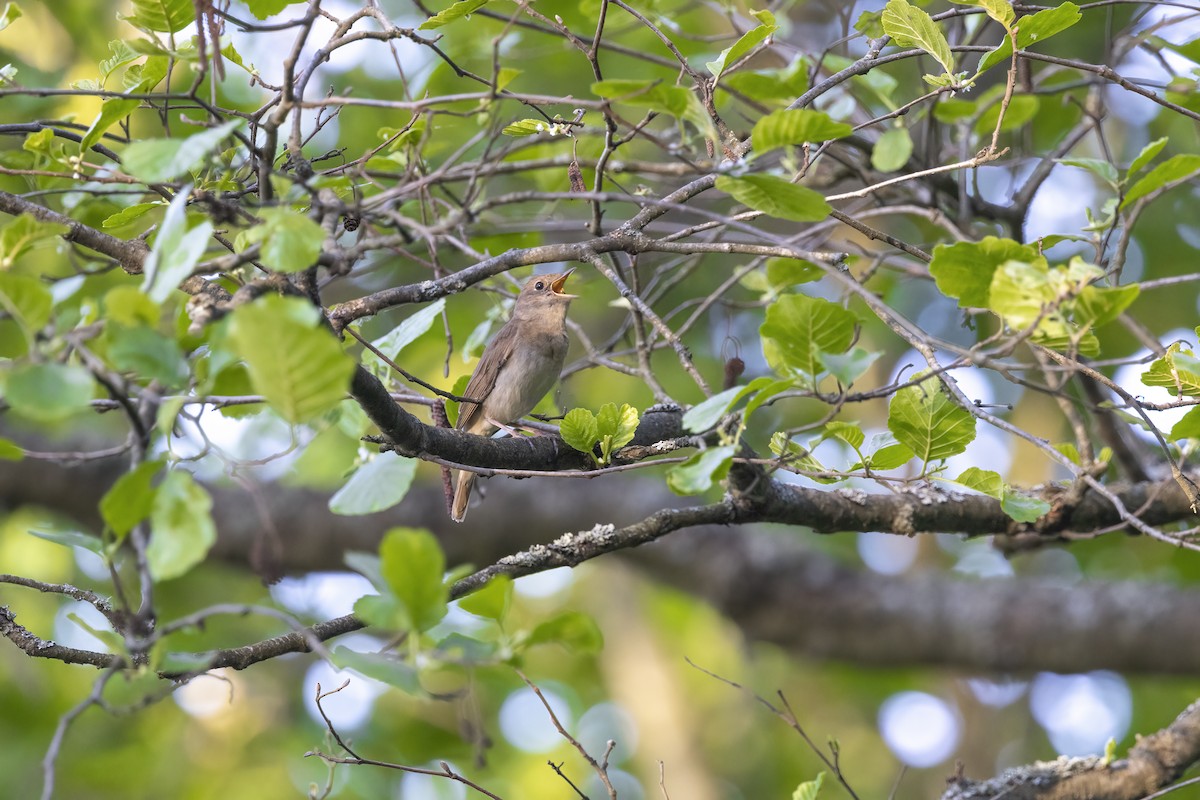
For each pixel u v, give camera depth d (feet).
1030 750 61.41
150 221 32.30
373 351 24.93
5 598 53.01
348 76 47.88
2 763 50.14
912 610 49.96
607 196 19.63
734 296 51.98
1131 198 26.37
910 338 21.31
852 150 37.68
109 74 24.76
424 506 50.80
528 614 65.92
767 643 52.75
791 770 65.92
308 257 17.61
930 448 23.36
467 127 39.83
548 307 38.04
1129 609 47.42
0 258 17.76
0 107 35.17
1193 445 25.23
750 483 26.71
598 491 51.19
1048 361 30.73
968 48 24.36
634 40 47.60
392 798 48.11
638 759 66.44
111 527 15.47
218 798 49.55
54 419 14.37
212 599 55.83
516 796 57.57
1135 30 38.04
